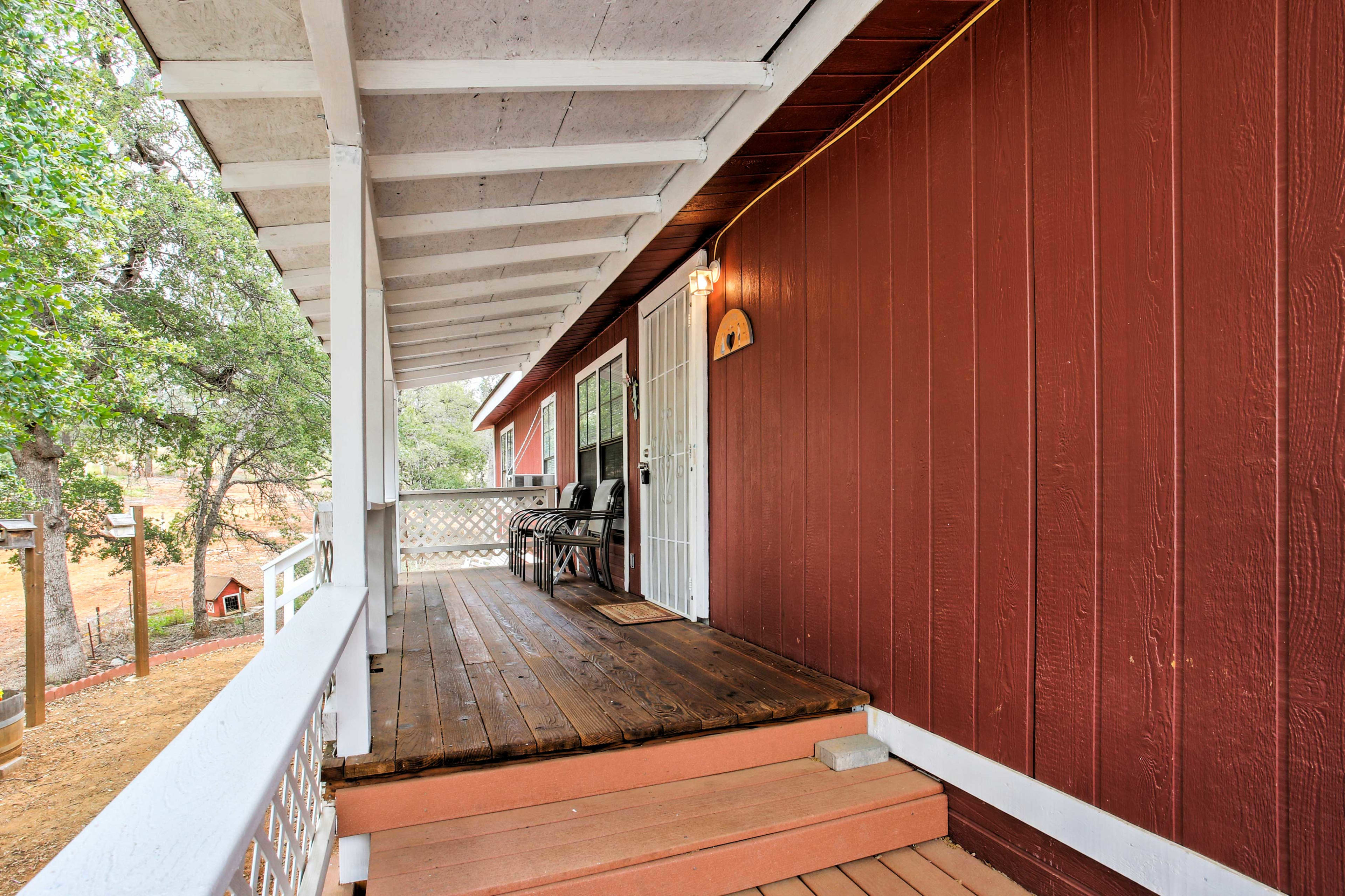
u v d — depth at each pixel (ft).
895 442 7.70
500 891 5.28
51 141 22.40
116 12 28.53
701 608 12.62
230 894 2.61
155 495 55.21
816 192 9.18
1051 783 5.81
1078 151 5.62
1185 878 4.75
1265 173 4.36
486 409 37.19
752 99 8.09
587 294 15.25
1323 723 4.07
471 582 19.76
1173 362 4.91
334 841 6.26
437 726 7.02
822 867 6.32
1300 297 4.19
